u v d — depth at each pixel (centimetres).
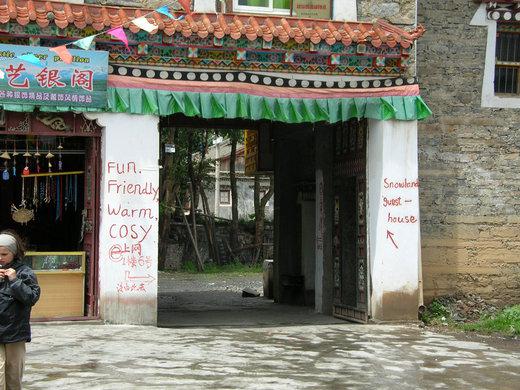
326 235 1537
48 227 1457
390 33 1341
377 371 943
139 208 1255
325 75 1338
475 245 1513
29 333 662
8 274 640
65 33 1215
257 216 3744
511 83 1569
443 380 904
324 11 1396
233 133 3488
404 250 1350
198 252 3494
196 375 887
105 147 1247
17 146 1320
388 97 1348
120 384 830
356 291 1415
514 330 1282
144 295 1253
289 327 1320
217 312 1595
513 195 1532
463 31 1527
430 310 1447
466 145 1520
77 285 1270
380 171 1348
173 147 2839
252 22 1302
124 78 1254
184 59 1275
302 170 1802
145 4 1312
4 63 1188
